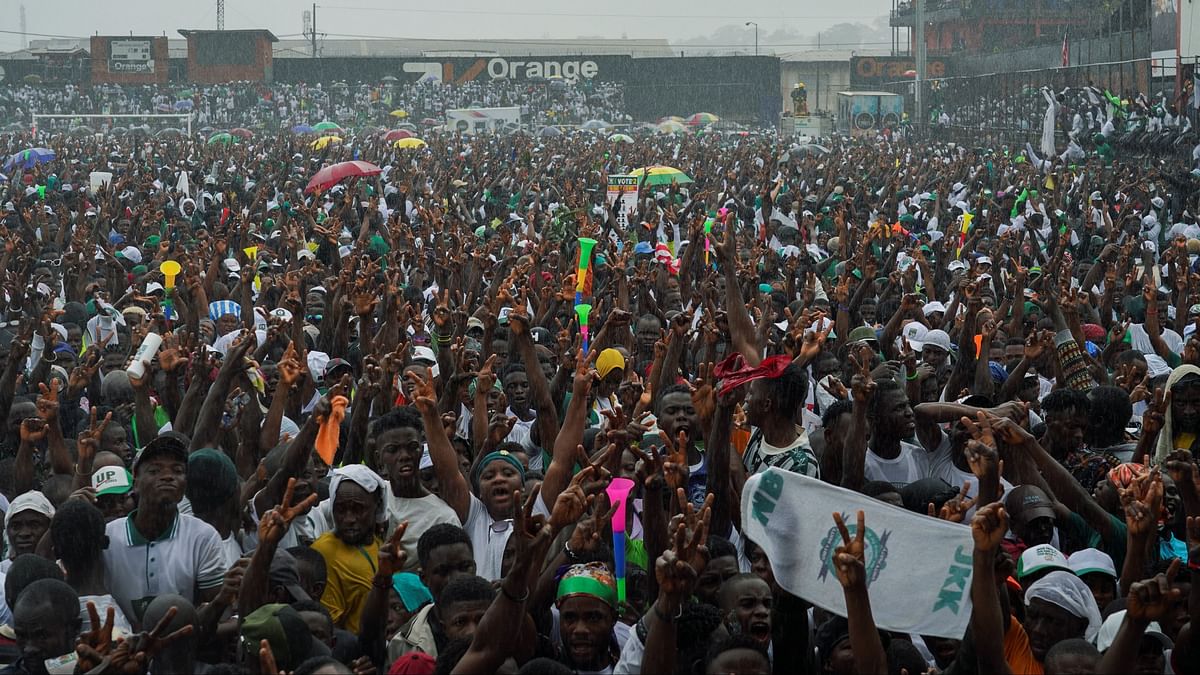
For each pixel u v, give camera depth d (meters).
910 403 7.92
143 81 75.88
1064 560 5.90
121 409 8.80
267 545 5.30
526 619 5.26
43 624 5.25
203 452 6.30
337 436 6.52
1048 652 5.02
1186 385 7.44
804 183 28.09
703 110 77.94
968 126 50.75
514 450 7.48
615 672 5.16
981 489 5.10
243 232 17.27
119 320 11.76
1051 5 79.69
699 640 5.18
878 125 65.94
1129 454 7.80
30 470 7.45
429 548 5.84
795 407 7.01
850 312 12.05
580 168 30.53
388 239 18.00
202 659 5.34
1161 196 22.55
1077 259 18.27
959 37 84.25
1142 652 5.04
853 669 5.12
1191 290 12.90
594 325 11.30
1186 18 35.12
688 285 12.98
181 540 5.95
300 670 4.68
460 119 65.44
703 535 4.70
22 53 109.12
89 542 5.75
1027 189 23.83
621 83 77.69
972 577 4.58
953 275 14.91
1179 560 5.01
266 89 73.50
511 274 11.48
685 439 5.68
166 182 28.67
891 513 4.84
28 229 18.69
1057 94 38.81
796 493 4.91
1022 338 10.75
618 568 5.85
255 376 8.14
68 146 41.16
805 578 4.88
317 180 23.27
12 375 8.51
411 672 5.04
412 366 8.53
